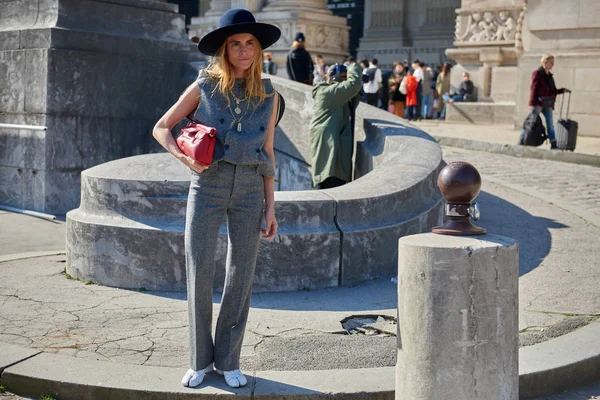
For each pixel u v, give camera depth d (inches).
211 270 163.0
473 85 947.3
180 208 248.2
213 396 162.6
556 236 322.7
